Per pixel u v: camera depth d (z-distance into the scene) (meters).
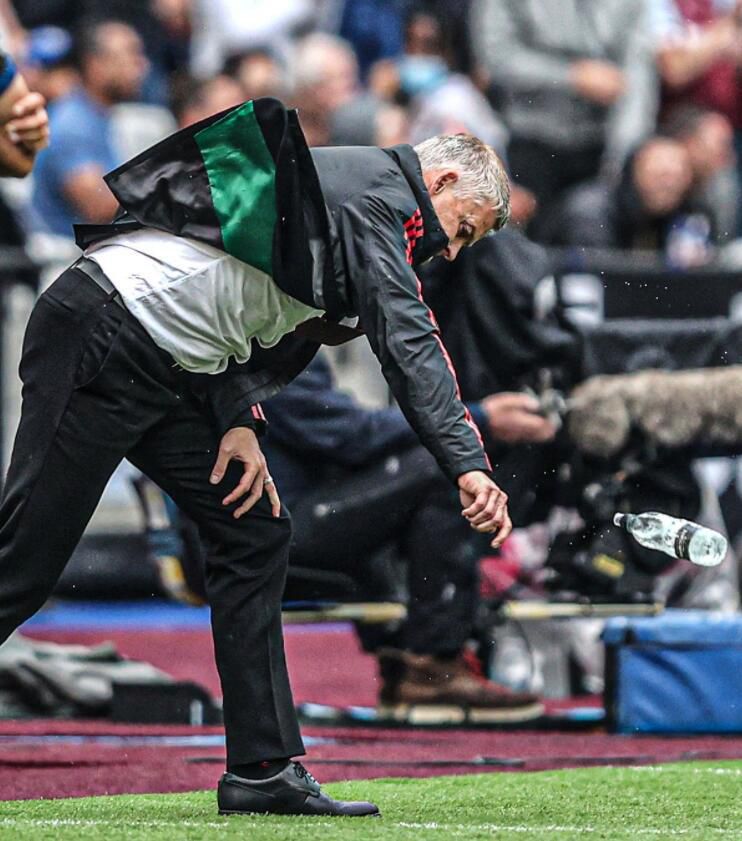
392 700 24.27
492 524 14.26
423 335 14.39
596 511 23.94
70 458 14.77
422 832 14.40
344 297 14.64
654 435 23.80
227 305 14.68
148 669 26.17
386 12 47.22
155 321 14.66
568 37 43.69
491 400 23.52
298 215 14.40
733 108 44.53
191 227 14.60
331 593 23.66
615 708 23.50
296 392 23.06
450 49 46.56
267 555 15.34
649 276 27.52
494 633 24.95
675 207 35.62
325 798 15.50
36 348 14.84
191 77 42.22
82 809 15.98
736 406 23.78
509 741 22.64
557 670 27.55
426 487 23.14
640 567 24.39
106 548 37.00
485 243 23.59
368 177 14.74
